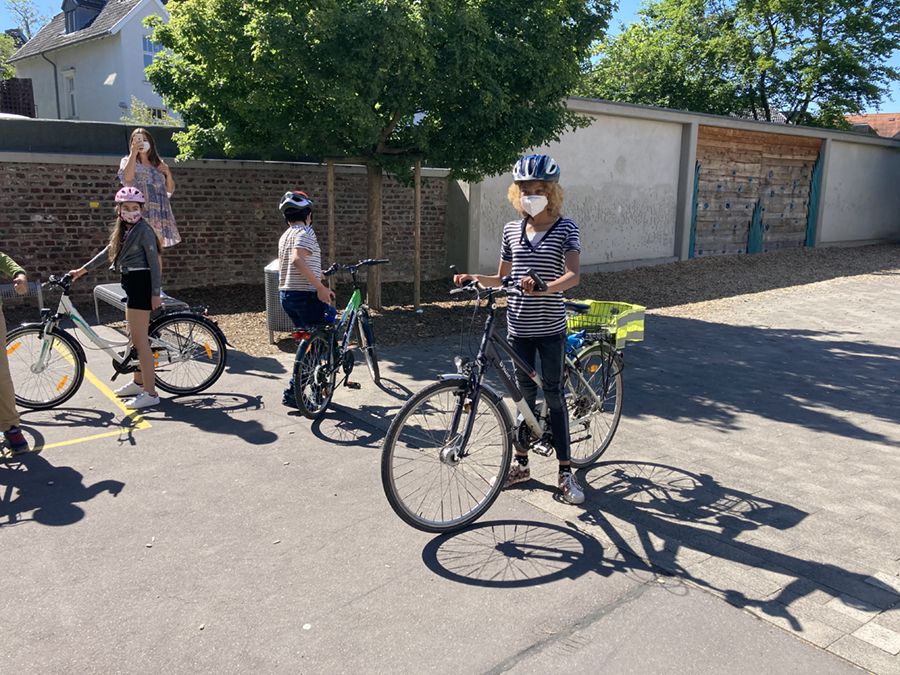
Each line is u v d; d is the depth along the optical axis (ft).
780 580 10.90
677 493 14.07
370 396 19.97
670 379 22.93
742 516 13.08
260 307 32.09
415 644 9.29
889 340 29.60
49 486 13.88
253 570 10.98
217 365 19.95
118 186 32.63
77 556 11.33
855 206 72.95
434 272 42.86
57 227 31.50
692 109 86.84
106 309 31.12
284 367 22.71
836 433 17.90
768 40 83.10
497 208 42.78
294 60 24.38
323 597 10.31
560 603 10.23
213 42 25.29
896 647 9.32
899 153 76.74
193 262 35.06
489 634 9.51
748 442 17.15
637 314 16.61
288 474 14.55
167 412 18.33
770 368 24.58
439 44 26.91
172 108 30.09
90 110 85.30
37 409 18.29
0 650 9.07
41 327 18.10
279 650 9.14
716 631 9.62
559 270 12.58
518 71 28.09
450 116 28.32
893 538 12.31
